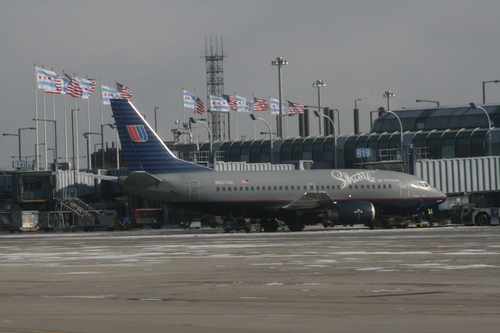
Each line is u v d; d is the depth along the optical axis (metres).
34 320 53.75
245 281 78.75
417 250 120.44
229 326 50.44
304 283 76.25
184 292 70.31
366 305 60.41
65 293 70.69
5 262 108.19
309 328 49.47
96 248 140.50
